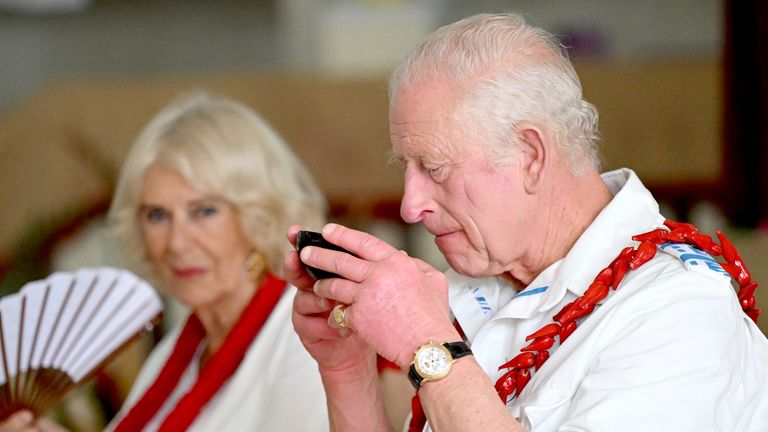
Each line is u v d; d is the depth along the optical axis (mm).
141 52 16312
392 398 4207
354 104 9578
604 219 3434
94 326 4938
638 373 2988
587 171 3498
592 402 2992
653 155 9297
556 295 3396
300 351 4812
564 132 3338
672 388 2957
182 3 16344
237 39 16234
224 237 5223
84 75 16234
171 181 5191
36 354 4867
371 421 3680
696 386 2967
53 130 9219
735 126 8617
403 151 3395
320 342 3521
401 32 10812
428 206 3408
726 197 8711
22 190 8953
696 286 3145
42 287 4961
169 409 5520
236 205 5195
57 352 4891
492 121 3254
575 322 3312
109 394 7871
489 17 3443
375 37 10805
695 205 9320
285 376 4742
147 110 9438
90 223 9203
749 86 8516
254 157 5234
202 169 5129
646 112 9344
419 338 2986
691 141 9273
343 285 3082
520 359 3316
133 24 16312
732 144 8641
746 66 8484
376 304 3023
